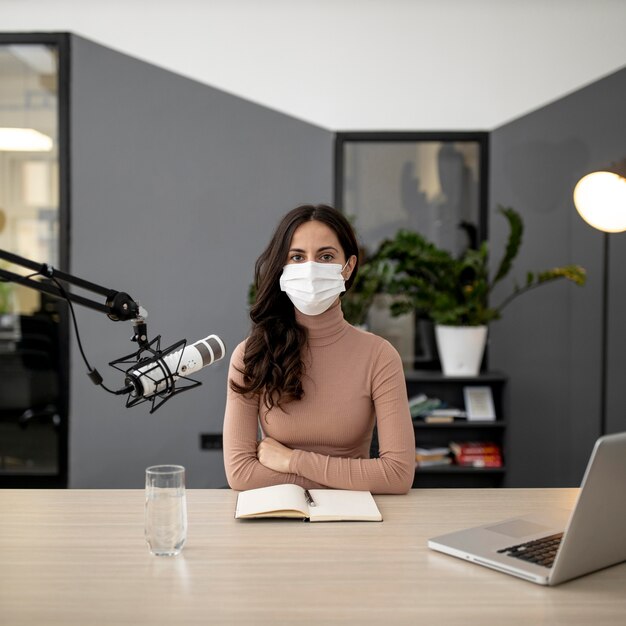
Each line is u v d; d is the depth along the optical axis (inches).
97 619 43.5
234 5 172.1
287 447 78.8
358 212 177.3
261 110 173.6
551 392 168.9
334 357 79.0
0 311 166.9
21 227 168.9
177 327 172.7
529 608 45.3
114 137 169.9
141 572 50.8
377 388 78.1
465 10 172.9
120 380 169.3
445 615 44.2
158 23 170.9
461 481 170.2
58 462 167.8
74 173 168.6
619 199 120.6
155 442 170.2
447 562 52.9
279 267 79.0
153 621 43.3
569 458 166.6
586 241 163.5
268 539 57.7
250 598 46.5
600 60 171.3
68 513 65.2
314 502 66.0
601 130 162.4
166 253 172.1
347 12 173.3
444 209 176.7
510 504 68.4
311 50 173.6
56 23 168.9
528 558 52.2
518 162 172.7
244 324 173.6
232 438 77.7
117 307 56.7
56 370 167.3
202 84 172.2
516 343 172.6
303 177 175.0
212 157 172.9
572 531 47.3
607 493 48.1
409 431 76.2
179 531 53.9
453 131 174.6
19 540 57.6
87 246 169.2
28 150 168.7
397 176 176.7
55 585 48.6
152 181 171.5
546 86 172.4
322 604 45.6
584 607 45.4
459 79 173.9
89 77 168.7
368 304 169.5
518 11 172.4
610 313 155.3
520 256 173.0
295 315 80.5
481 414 167.8
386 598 46.6
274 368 76.7
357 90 174.6
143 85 170.7
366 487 71.8
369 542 57.2
